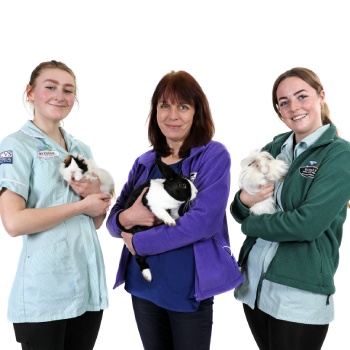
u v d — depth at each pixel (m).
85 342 2.43
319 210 2.07
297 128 2.35
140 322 2.48
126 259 2.59
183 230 2.21
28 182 2.26
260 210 2.39
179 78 2.43
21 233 2.14
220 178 2.30
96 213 2.36
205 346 2.36
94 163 2.52
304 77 2.32
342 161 2.15
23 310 2.21
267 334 2.41
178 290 2.29
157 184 2.37
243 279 2.39
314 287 2.16
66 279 2.28
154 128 2.63
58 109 2.36
